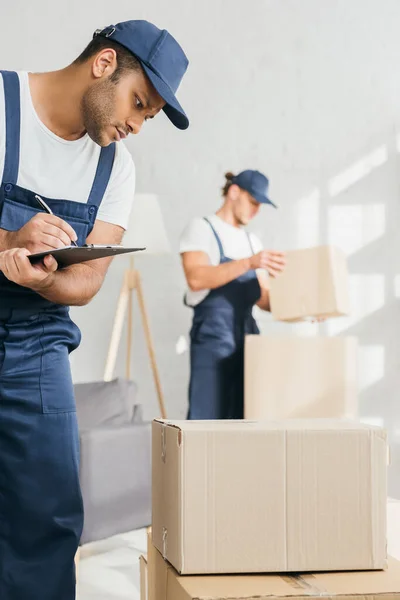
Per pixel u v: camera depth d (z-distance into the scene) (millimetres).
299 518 1341
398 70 4621
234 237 4305
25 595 1643
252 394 3863
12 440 1649
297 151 4500
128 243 4004
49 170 1688
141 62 1597
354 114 4570
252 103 4473
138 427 3064
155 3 4426
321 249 3922
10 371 1648
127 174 1828
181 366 4332
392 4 4637
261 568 1327
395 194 4586
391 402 4527
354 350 3830
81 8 4383
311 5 4559
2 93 1640
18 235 1549
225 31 4473
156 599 1496
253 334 4250
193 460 1320
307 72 4539
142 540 3365
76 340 1778
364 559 1352
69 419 1708
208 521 1319
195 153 4402
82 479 2771
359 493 1356
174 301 4344
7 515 1651
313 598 1220
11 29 4324
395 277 4566
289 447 1346
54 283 1611
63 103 1649
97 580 2766
